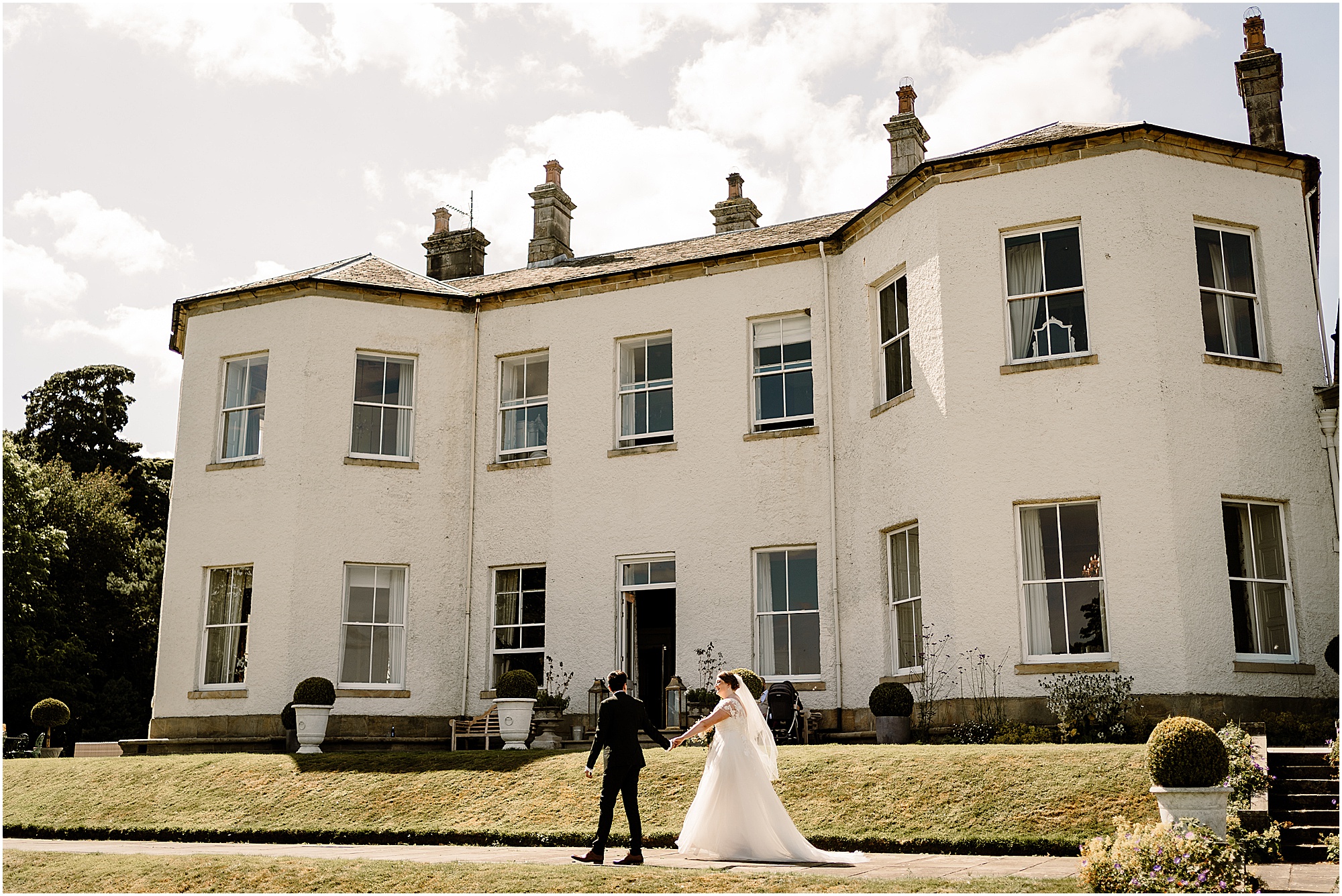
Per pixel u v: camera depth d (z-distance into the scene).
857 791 12.79
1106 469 16.11
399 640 21.23
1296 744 14.62
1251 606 16.16
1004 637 16.16
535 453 22.03
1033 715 15.79
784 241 21.09
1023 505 16.59
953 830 11.53
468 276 27.05
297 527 20.77
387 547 21.31
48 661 37.28
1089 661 15.69
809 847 10.75
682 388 20.81
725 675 11.23
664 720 22.12
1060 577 16.25
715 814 10.80
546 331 22.14
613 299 21.72
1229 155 17.34
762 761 11.01
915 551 17.91
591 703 20.02
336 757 16.69
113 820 14.97
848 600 18.92
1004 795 12.05
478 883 9.35
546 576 21.14
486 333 22.67
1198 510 15.87
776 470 19.83
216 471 21.58
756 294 20.61
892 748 14.23
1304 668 15.98
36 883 10.22
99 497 42.41
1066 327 16.86
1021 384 16.75
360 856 11.56
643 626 22.69
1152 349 16.20
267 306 22.02
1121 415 16.16
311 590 20.64
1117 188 16.81
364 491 21.36
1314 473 16.80
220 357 22.25
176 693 20.91
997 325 17.06
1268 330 17.16
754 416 20.45
